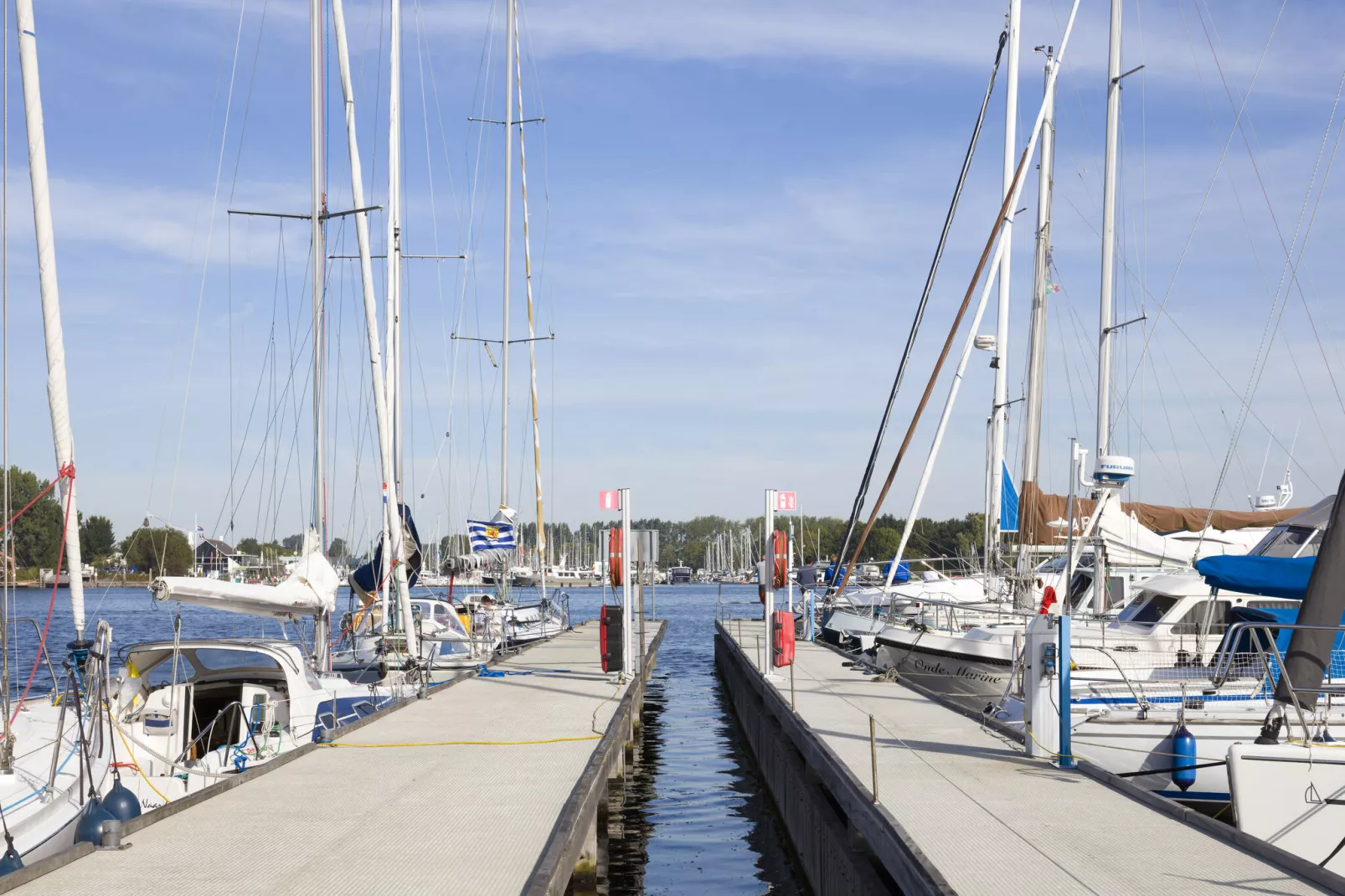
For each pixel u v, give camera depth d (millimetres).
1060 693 10461
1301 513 15586
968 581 29281
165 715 11922
